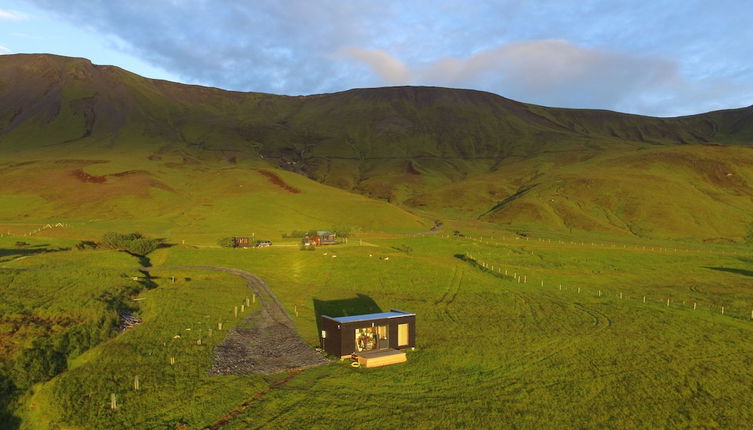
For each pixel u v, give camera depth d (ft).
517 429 112.57
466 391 133.28
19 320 154.61
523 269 350.84
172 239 411.13
